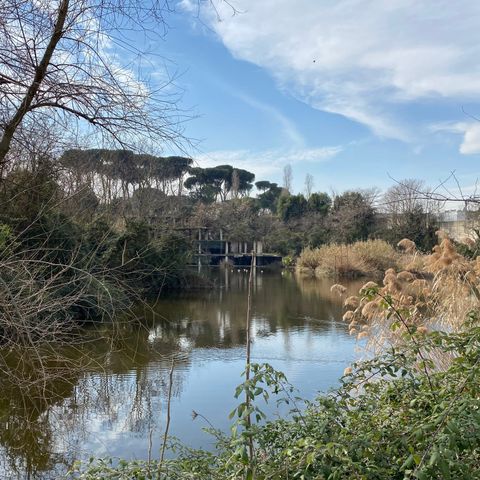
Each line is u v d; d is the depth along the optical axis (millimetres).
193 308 14711
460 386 2236
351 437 2262
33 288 4602
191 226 26875
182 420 5562
